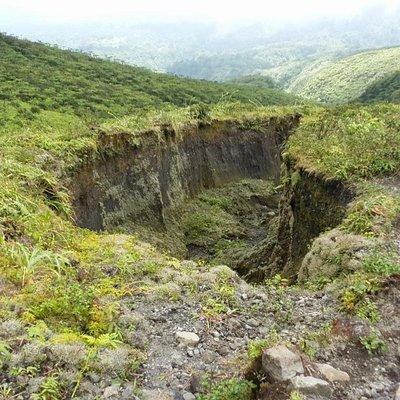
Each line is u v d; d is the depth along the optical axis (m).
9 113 22.61
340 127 14.05
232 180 24.39
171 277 6.61
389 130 12.88
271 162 26.95
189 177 21.16
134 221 15.58
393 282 5.79
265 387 3.88
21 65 35.94
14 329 4.47
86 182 12.94
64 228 8.20
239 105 28.78
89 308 5.27
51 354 4.14
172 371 4.45
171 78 47.78
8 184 8.11
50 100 27.03
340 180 10.55
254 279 13.75
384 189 9.37
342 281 6.34
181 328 5.30
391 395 4.09
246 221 21.03
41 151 11.45
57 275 5.70
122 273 6.57
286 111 28.73
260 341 4.73
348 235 7.61
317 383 3.78
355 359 4.58
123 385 4.02
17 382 3.82
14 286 5.53
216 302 5.96
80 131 14.18
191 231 18.50
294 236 12.51
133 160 16.25
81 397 3.78
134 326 5.12
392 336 4.92
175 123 20.62
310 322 5.48
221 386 4.02
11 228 6.80
